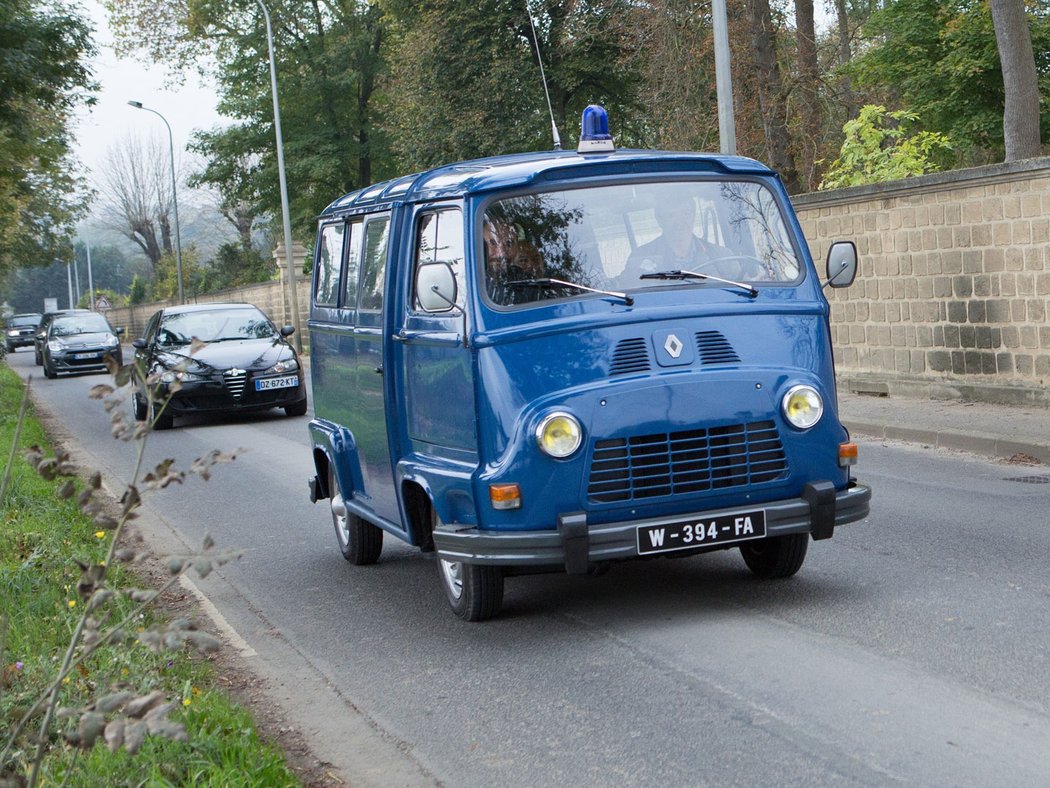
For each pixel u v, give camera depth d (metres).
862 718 5.01
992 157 37.09
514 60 39.12
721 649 6.12
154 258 92.62
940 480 10.85
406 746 5.18
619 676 5.84
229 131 57.50
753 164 7.18
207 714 5.16
